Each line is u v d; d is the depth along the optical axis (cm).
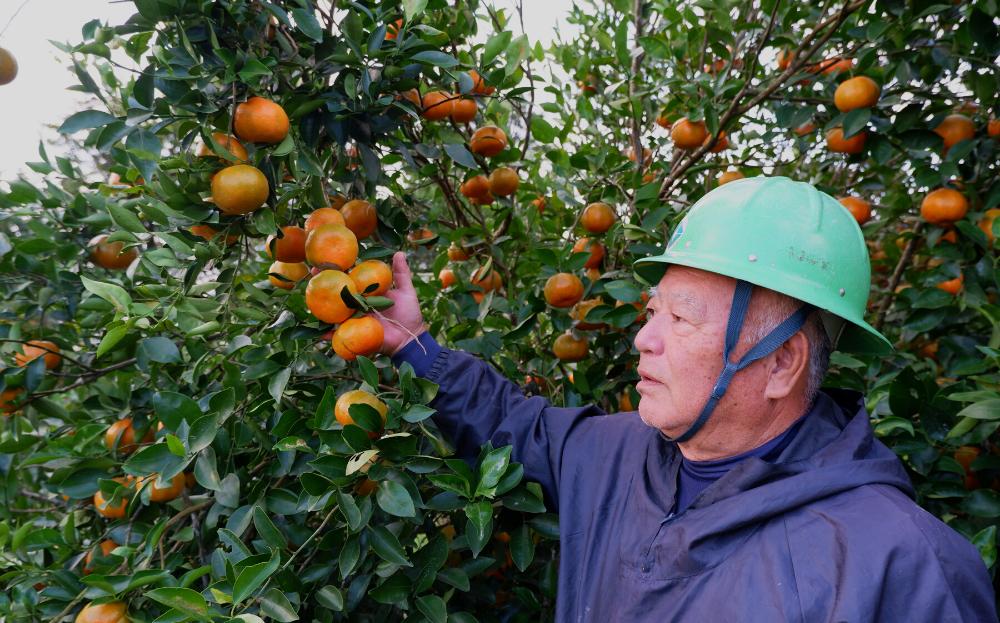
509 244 296
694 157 282
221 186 156
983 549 185
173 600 125
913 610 106
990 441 256
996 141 268
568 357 270
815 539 116
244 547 155
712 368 136
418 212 273
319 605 170
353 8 175
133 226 168
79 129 159
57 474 204
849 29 265
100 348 157
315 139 177
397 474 161
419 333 189
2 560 182
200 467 162
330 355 200
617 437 170
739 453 142
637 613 135
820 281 133
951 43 260
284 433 171
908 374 220
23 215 206
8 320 210
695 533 126
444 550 170
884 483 124
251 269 279
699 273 138
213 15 160
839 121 262
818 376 141
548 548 231
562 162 295
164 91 156
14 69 212
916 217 295
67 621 174
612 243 267
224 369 184
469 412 185
